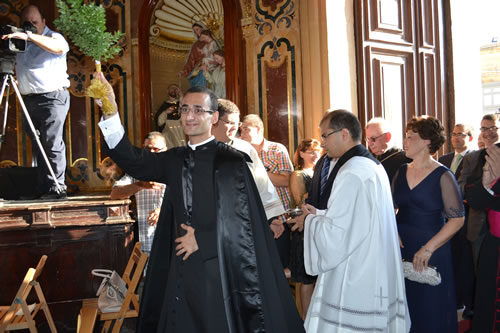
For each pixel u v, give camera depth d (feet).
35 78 13.56
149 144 14.75
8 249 12.18
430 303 9.07
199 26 21.77
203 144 8.02
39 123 14.02
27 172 17.15
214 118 8.13
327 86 17.11
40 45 12.77
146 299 7.98
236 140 10.78
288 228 12.55
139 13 21.70
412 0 18.84
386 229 8.23
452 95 20.02
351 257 8.15
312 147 13.29
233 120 10.48
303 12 17.92
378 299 7.98
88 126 21.71
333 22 17.24
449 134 20.03
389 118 18.06
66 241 12.59
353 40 17.72
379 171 8.41
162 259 8.06
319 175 10.29
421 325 9.11
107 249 12.96
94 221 12.76
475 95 21.17
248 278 7.49
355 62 17.74
